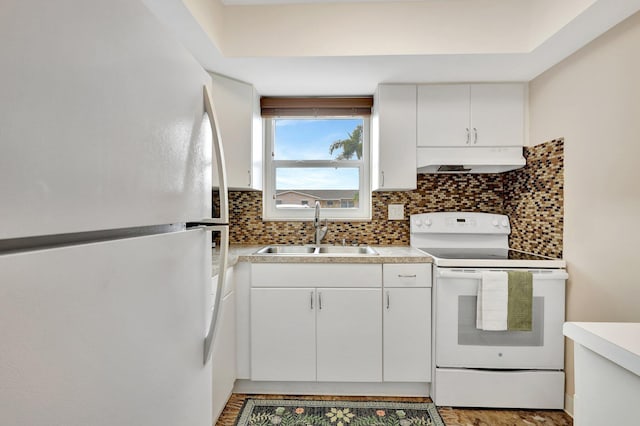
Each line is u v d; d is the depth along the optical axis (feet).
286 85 7.62
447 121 7.45
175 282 2.02
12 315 1.02
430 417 5.95
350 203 8.90
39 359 1.10
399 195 8.54
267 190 8.89
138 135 1.62
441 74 7.00
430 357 6.45
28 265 1.06
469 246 8.21
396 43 6.16
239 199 8.58
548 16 5.52
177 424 2.03
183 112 2.14
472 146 7.43
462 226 8.15
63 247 1.19
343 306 6.45
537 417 5.98
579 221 5.85
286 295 6.48
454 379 6.20
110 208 1.42
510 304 5.95
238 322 6.55
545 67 6.62
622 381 2.60
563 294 6.11
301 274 6.48
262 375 6.51
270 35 6.23
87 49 1.28
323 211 8.90
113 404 1.43
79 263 1.25
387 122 7.50
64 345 1.19
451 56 6.19
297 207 8.91
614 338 2.73
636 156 4.78
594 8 4.68
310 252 8.26
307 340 6.48
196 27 5.22
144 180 1.67
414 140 7.47
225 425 5.69
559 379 6.11
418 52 6.14
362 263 6.45
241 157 7.30
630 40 4.86
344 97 8.36
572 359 5.99
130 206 1.56
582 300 5.75
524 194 7.52
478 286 6.13
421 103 7.48
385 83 7.48
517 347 6.17
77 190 1.24
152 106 1.75
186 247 2.17
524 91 7.39
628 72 4.90
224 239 2.62
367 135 8.80
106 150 1.39
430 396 6.55
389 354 6.45
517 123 7.38
